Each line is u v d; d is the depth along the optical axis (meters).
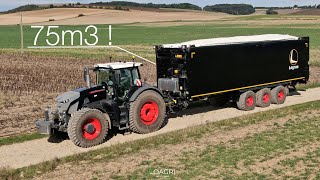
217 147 14.30
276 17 149.00
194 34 85.19
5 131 16.59
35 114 19.31
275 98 21.17
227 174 11.81
